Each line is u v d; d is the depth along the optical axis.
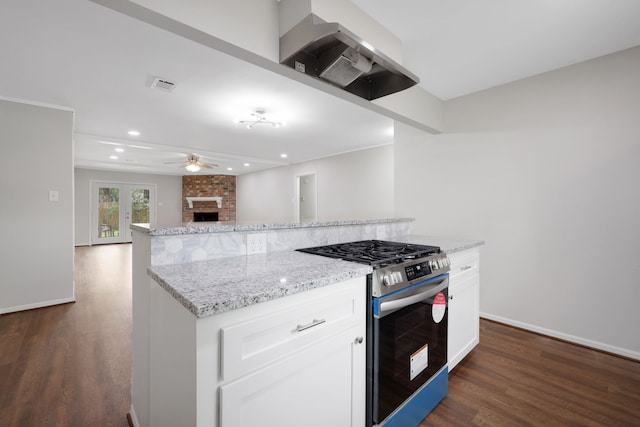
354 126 4.12
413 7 1.80
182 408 0.89
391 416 1.34
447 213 3.27
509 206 2.83
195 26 1.36
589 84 2.40
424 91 2.99
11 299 3.06
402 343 1.40
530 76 2.70
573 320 2.48
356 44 1.47
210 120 3.82
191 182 9.34
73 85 2.77
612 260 2.30
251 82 2.71
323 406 1.09
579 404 1.69
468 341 2.14
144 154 5.96
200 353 0.78
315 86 1.88
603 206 2.33
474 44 2.21
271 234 1.67
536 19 1.92
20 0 1.64
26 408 1.62
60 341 2.42
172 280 1.03
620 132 2.26
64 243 3.33
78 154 5.95
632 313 2.22
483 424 1.54
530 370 2.05
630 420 1.57
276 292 0.92
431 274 1.61
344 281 1.17
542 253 2.64
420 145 3.52
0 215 3.01
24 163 3.11
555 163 2.56
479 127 3.02
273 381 0.93
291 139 4.87
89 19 1.82
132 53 2.22
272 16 1.64
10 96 3.01
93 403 1.68
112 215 8.45
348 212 5.83
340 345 1.15
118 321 2.85
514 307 2.81
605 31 2.04
